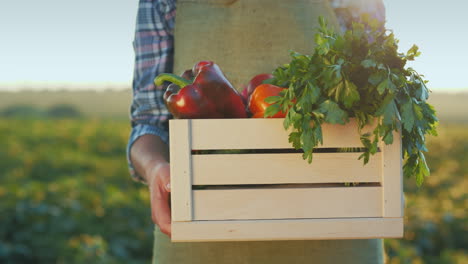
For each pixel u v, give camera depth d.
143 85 1.63
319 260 1.47
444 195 7.29
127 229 5.51
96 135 13.93
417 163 1.24
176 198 1.18
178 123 1.17
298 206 1.20
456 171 9.77
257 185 1.25
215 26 1.56
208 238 1.19
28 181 8.37
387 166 1.18
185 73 1.40
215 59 1.57
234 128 1.18
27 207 5.28
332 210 1.20
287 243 1.47
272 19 1.55
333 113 1.11
